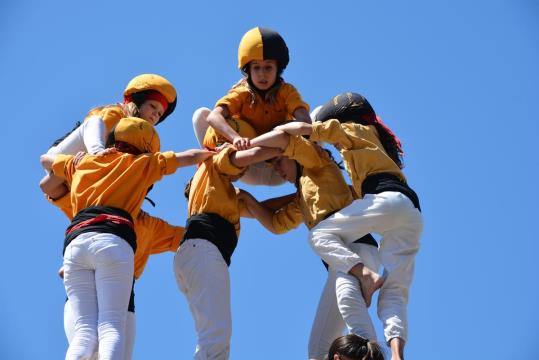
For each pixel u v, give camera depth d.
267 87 8.30
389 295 7.21
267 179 8.66
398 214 7.31
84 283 6.82
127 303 6.78
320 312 7.56
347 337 6.68
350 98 8.00
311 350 7.52
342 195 7.75
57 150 7.86
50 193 7.90
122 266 6.79
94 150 7.48
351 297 7.17
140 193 7.22
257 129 8.42
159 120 8.65
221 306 7.39
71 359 6.45
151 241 8.02
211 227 7.70
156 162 7.35
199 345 7.24
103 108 8.17
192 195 7.94
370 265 7.54
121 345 6.54
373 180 7.52
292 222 8.20
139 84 8.38
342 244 7.41
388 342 6.96
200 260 7.51
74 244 6.85
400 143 8.18
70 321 7.08
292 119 8.45
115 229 6.90
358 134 7.71
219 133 8.31
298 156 7.82
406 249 7.37
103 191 7.07
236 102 8.30
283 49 8.31
